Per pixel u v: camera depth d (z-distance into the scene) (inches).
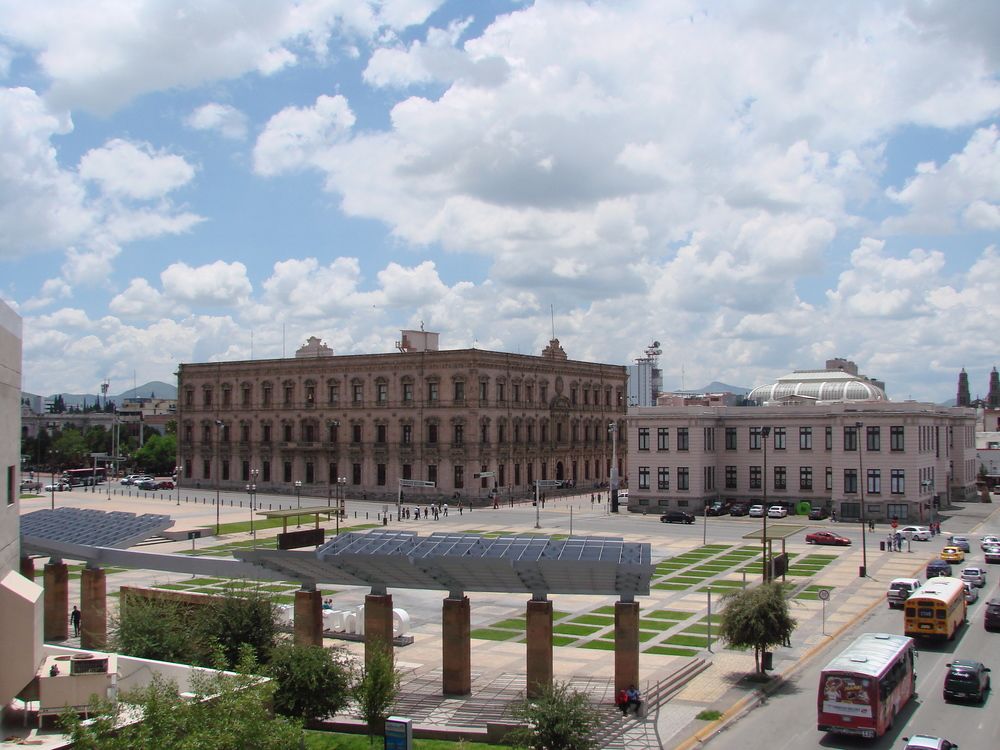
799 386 5940.0
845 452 4891.7
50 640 2373.3
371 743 1611.7
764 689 1956.2
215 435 7096.5
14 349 1585.9
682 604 2763.3
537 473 6451.8
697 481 5191.9
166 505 5659.5
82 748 1171.9
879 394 5812.0
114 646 1893.5
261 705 1286.9
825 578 3198.8
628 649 1809.8
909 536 4037.9
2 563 1498.5
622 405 7504.9
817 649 2276.1
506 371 6151.6
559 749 1459.2
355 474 6363.2
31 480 7283.5
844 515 4879.4
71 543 2326.5
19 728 1428.4
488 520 4943.4
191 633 1923.0
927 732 1686.8
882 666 1678.2
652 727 1710.1
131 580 3105.3
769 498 5191.9
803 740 1651.1
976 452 7475.4
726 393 7716.5
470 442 5866.1
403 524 4741.6
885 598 2856.8
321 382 6525.6
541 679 1849.2
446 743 1628.9
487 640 2374.5
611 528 4586.6
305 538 2089.1
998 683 1990.7
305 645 1847.9
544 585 1862.7
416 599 2883.9
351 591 3014.3
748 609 2015.3
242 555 2048.5
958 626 2464.3
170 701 1242.0
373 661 1678.2
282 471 6722.4
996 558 3575.3
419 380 6087.6
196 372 7214.6
